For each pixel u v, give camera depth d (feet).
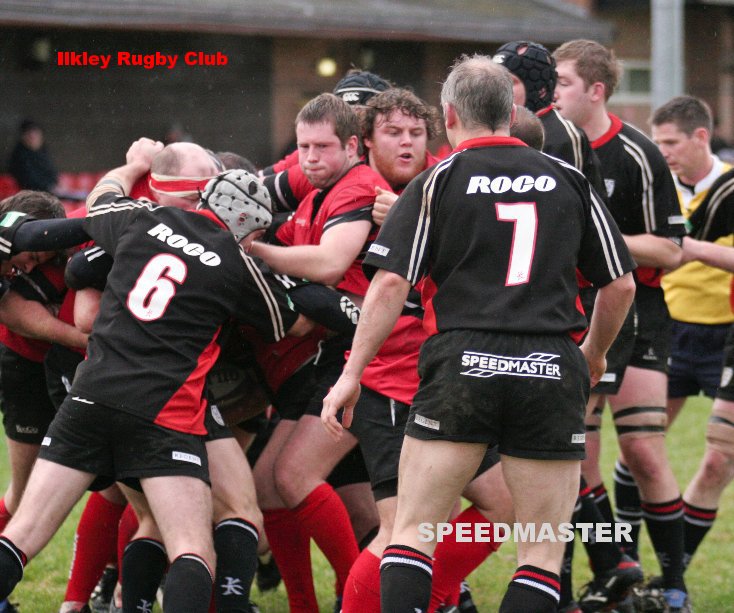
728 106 253.65
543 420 41.22
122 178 51.29
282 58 184.65
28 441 54.75
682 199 69.72
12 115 166.30
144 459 43.68
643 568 65.62
